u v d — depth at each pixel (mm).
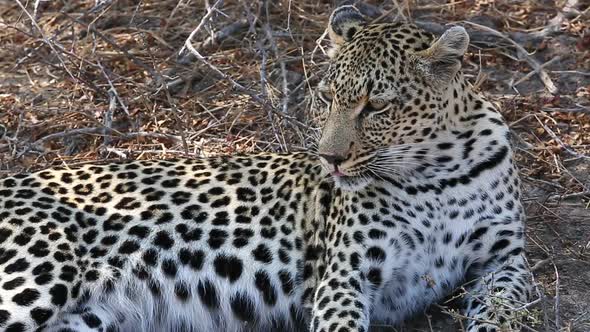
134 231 10516
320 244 10617
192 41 16094
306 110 13812
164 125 14461
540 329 10461
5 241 10195
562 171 13547
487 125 10531
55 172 10977
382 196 10391
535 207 12820
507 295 10312
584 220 12648
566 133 14359
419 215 10430
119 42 16094
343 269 10281
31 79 15570
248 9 15195
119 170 10992
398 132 10203
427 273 10586
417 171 10414
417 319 10820
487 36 16234
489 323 9766
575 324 10352
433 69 10172
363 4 16344
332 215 10586
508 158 10641
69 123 14531
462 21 16266
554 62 15773
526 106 14805
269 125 14195
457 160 10422
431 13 16719
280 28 16047
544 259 11859
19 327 9961
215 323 10641
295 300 10617
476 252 10664
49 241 10234
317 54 15297
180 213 10641
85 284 10289
